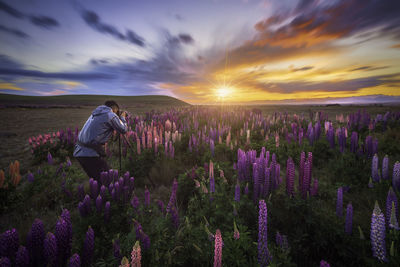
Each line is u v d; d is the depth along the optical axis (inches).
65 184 151.8
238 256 73.9
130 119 380.2
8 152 297.7
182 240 91.7
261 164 116.6
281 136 290.4
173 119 359.9
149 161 196.1
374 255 72.3
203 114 445.7
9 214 129.1
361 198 128.5
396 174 110.3
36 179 158.4
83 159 146.2
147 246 78.3
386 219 85.9
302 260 88.7
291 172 109.3
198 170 160.9
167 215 102.6
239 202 105.2
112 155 238.7
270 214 105.5
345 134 197.8
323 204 116.6
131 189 127.1
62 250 69.6
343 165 172.6
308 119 427.2
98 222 99.3
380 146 212.7
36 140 282.5
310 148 214.4
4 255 61.1
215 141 257.0
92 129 144.4
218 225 99.4
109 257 78.4
